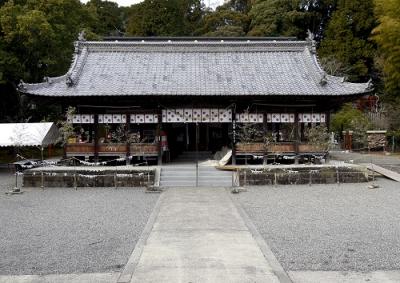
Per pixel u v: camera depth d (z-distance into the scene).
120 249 9.82
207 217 13.05
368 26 50.47
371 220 12.99
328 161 24.62
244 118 24.97
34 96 23.88
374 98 47.94
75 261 8.93
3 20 27.34
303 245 10.12
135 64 26.67
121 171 21.22
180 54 27.66
